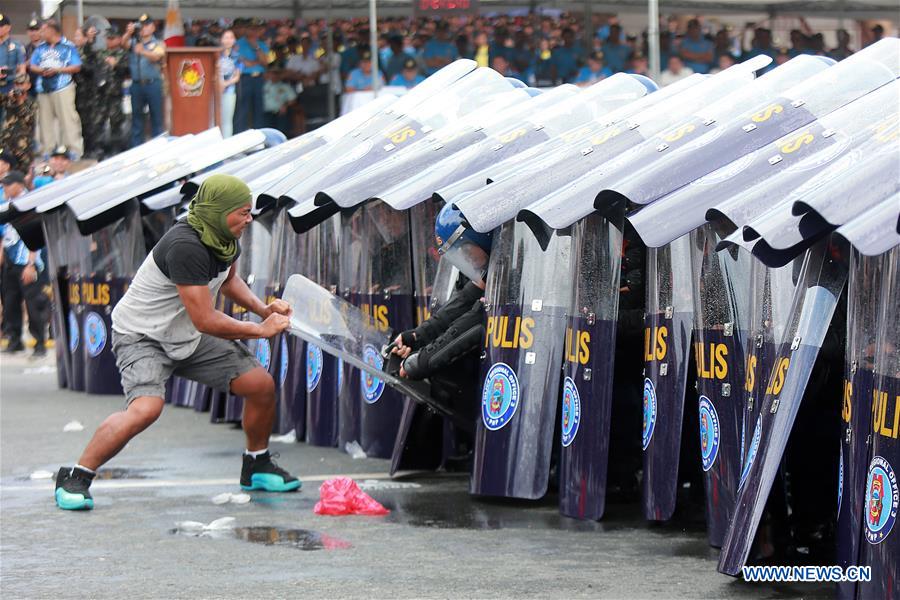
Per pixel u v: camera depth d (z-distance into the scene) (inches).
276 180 509.7
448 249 418.3
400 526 385.4
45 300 880.9
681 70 874.1
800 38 864.9
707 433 350.9
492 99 508.7
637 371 406.9
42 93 948.6
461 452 468.8
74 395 692.1
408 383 427.2
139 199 652.1
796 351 304.8
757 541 325.7
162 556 352.8
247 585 322.0
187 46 908.0
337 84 920.9
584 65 886.4
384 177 452.8
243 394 431.2
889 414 276.4
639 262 398.6
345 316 443.8
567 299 401.7
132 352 418.9
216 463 496.1
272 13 920.9
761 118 371.2
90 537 376.8
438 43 915.4
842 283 304.3
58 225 698.8
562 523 386.3
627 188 350.0
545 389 402.6
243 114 912.9
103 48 949.8
